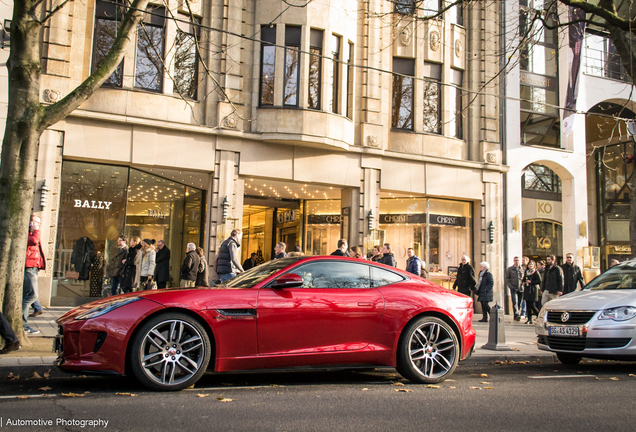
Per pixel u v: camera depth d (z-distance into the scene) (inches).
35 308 398.0
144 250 585.9
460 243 757.9
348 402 197.9
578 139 852.6
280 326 221.6
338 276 244.2
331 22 648.4
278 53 631.2
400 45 723.4
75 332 205.0
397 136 713.6
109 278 594.6
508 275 673.6
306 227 783.7
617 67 912.3
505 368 306.8
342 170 674.2
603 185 1079.0
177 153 599.8
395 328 239.5
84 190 584.4
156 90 602.2
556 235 884.6
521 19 784.9
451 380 254.4
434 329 250.5
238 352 216.1
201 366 211.3
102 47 592.1
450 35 757.9
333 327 229.8
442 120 745.0
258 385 230.7
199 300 214.2
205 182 655.8
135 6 316.5
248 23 641.0
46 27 561.9
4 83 545.0
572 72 758.5
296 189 715.4
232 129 617.6
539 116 826.2
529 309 627.2
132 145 582.6
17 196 290.4
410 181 713.0
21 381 228.8
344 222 692.7
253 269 258.1
